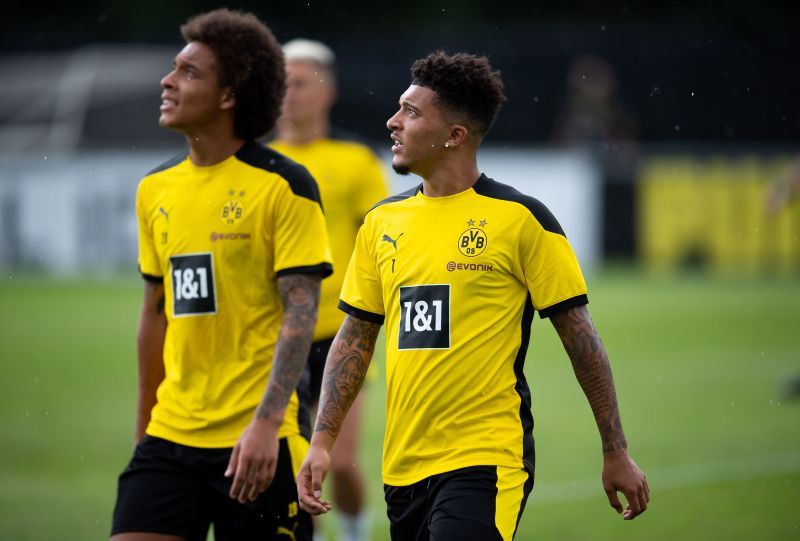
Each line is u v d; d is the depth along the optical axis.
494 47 87.00
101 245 67.56
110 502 25.11
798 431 32.38
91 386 39.34
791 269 70.94
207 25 16.28
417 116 14.55
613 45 87.88
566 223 70.25
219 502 15.82
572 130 81.81
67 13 97.69
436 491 13.98
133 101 83.31
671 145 86.25
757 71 87.62
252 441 15.13
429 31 96.19
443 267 14.32
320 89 24.02
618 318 55.50
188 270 16.06
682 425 33.25
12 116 83.38
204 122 16.20
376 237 14.95
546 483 26.81
